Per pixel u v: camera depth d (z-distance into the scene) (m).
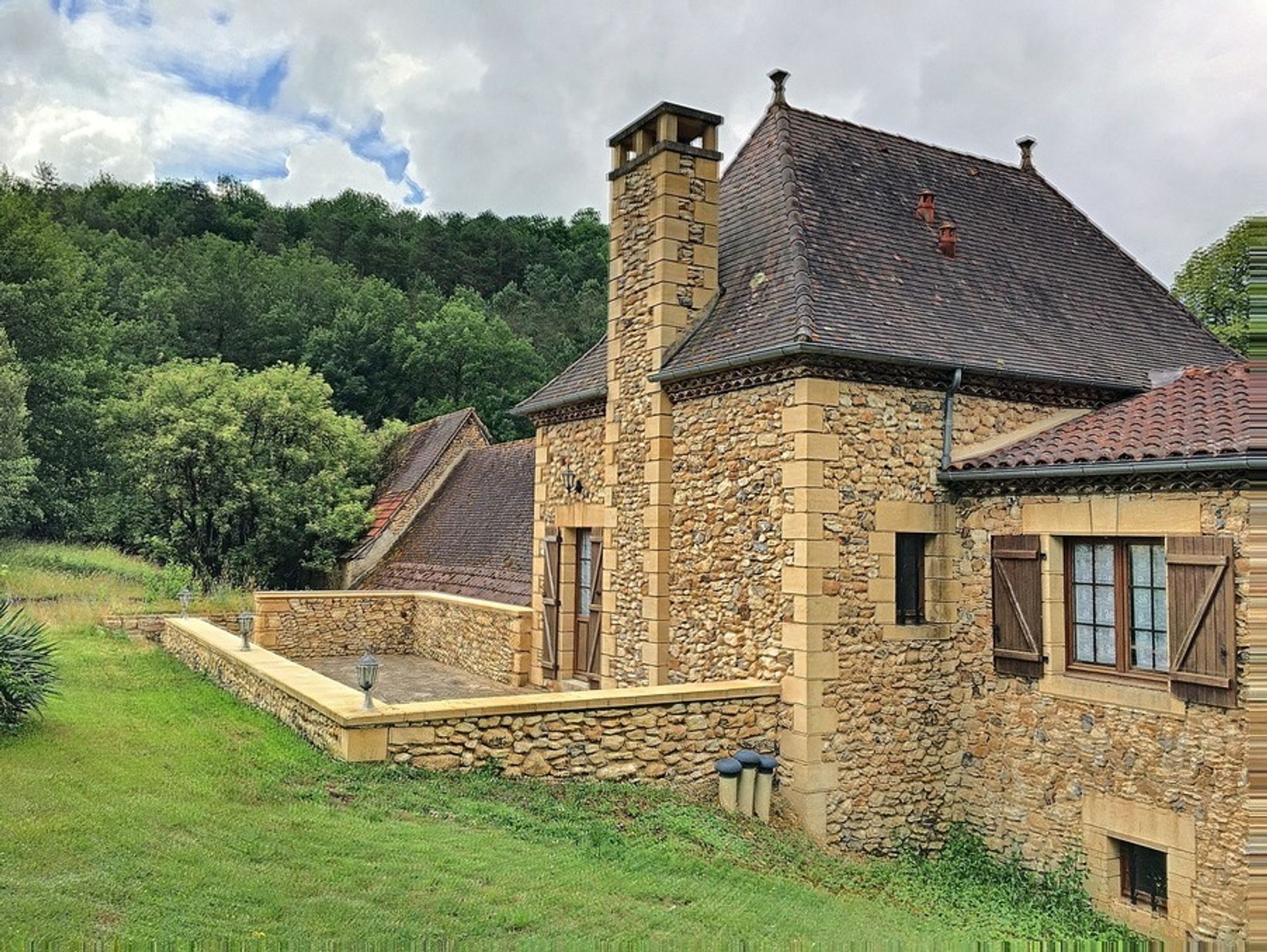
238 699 10.98
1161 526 8.44
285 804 6.96
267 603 17.30
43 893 5.16
